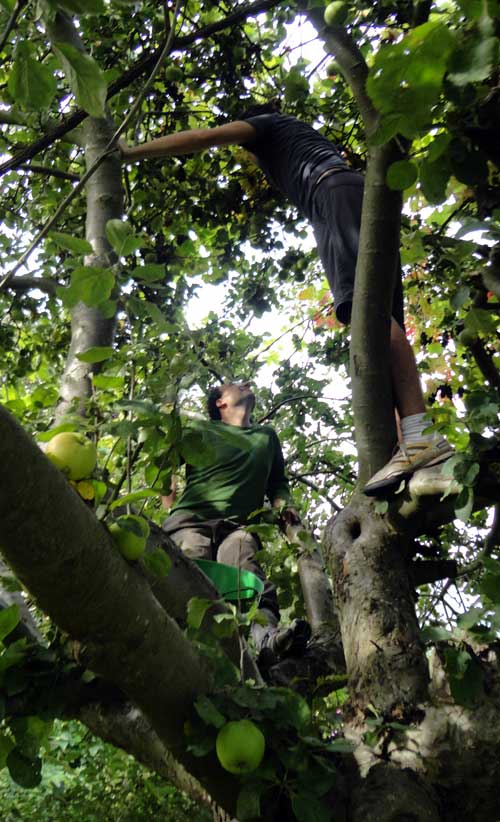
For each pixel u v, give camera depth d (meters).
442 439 2.78
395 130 1.57
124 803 4.46
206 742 2.18
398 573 2.92
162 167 5.29
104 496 2.25
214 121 5.46
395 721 2.60
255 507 3.59
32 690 2.39
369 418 2.99
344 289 3.13
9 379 5.50
